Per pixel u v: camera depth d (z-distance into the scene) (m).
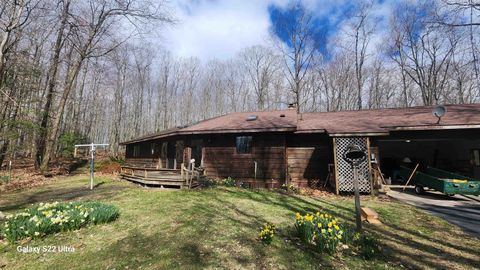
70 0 16.19
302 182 11.29
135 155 19.98
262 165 11.55
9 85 13.74
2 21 10.39
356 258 3.95
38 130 15.24
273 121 12.17
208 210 6.76
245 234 4.92
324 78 32.66
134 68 34.34
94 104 34.09
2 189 10.25
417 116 10.80
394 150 15.51
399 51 26.30
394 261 3.88
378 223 5.75
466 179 9.48
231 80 41.47
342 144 9.93
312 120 13.02
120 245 4.39
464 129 9.74
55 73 17.34
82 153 29.83
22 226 4.57
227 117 15.80
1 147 14.70
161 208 6.96
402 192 10.09
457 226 5.63
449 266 3.75
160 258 3.89
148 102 40.47
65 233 4.93
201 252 4.11
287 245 4.39
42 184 12.03
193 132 12.51
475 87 23.75
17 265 3.70
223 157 12.45
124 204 7.49
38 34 16.25
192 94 42.62
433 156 14.26
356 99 30.83
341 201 8.23
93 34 17.14
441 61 24.06
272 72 36.47
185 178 10.54
